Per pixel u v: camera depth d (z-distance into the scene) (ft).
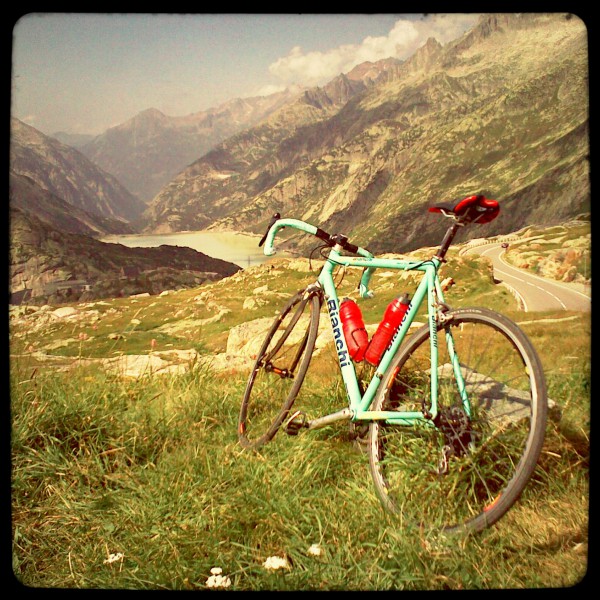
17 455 9.60
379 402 8.83
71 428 10.51
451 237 8.52
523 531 7.41
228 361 16.12
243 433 11.25
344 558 7.29
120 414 11.32
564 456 8.73
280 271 120.67
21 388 10.70
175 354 15.16
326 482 9.39
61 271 549.95
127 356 13.53
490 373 8.11
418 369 9.21
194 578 7.38
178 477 9.36
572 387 9.24
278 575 6.95
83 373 12.09
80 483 9.43
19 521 8.50
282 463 9.52
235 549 7.84
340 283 10.59
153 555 7.86
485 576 6.54
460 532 7.28
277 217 10.95
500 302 75.77
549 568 6.71
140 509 8.75
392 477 8.35
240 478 9.37
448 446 8.00
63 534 8.41
